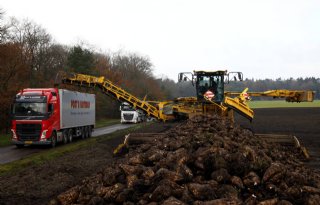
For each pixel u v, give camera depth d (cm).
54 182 1184
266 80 18738
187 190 612
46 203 962
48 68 5381
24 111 2200
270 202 593
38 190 1093
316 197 613
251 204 587
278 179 691
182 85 11756
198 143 971
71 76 2539
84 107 2788
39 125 2180
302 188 657
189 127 1471
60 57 6022
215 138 1063
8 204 959
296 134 2895
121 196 645
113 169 785
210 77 2291
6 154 1941
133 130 3117
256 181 683
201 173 738
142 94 8100
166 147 987
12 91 3203
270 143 1534
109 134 2845
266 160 798
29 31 4925
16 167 1452
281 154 1207
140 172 746
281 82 18950
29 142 2183
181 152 831
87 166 1445
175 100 2564
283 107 9744
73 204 677
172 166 751
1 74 3238
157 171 710
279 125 3872
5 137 2898
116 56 9700
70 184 1159
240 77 2269
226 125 1528
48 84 4478
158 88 9144
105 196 665
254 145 1251
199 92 2312
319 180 850
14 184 1164
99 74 6575
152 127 3462
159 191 611
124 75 9069
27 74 4084
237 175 729
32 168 1415
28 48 4781
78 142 2516
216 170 720
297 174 720
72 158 1645
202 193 606
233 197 599
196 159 776
